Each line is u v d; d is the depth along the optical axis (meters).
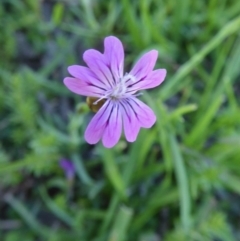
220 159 0.08
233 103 0.08
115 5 0.10
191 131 0.08
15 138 0.08
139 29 0.09
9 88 0.09
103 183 0.08
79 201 0.08
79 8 0.10
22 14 0.10
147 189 0.08
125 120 0.05
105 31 0.09
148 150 0.08
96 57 0.05
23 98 0.08
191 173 0.08
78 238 0.08
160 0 0.10
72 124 0.08
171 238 0.07
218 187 0.08
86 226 0.08
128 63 0.09
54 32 0.10
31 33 0.10
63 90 0.09
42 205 0.08
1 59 0.09
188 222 0.07
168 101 0.09
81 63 0.09
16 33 0.10
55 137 0.08
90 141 0.05
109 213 0.08
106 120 0.05
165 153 0.08
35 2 0.09
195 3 0.10
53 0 0.10
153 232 0.08
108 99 0.05
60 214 0.08
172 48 0.09
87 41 0.09
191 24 0.10
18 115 0.08
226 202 0.08
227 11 0.10
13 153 0.09
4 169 0.07
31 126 0.08
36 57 0.09
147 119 0.05
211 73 0.09
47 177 0.08
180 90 0.09
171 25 0.10
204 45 0.10
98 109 0.05
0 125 0.09
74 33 0.10
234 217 0.08
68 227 0.08
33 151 0.08
